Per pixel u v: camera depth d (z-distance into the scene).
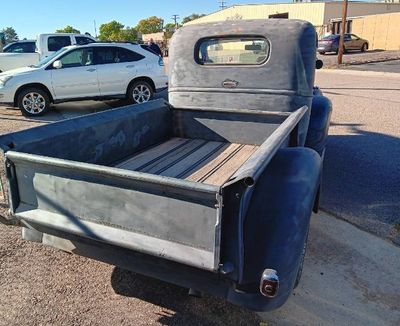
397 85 13.45
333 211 3.88
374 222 3.66
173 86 4.18
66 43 12.17
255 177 1.55
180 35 4.01
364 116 8.52
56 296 2.58
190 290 2.00
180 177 3.03
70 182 1.95
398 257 3.09
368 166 5.25
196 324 2.35
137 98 9.59
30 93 8.62
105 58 9.17
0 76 8.73
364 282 2.77
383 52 28.98
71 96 8.93
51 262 2.97
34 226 2.23
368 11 42.16
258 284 1.84
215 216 1.63
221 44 3.87
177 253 1.73
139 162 3.35
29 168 2.05
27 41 13.19
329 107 4.51
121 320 2.37
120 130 3.33
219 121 3.96
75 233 1.98
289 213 1.98
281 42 3.62
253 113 3.77
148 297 2.58
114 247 2.02
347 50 29.39
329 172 5.01
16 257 3.04
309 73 3.69
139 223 1.83
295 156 2.33
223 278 1.81
